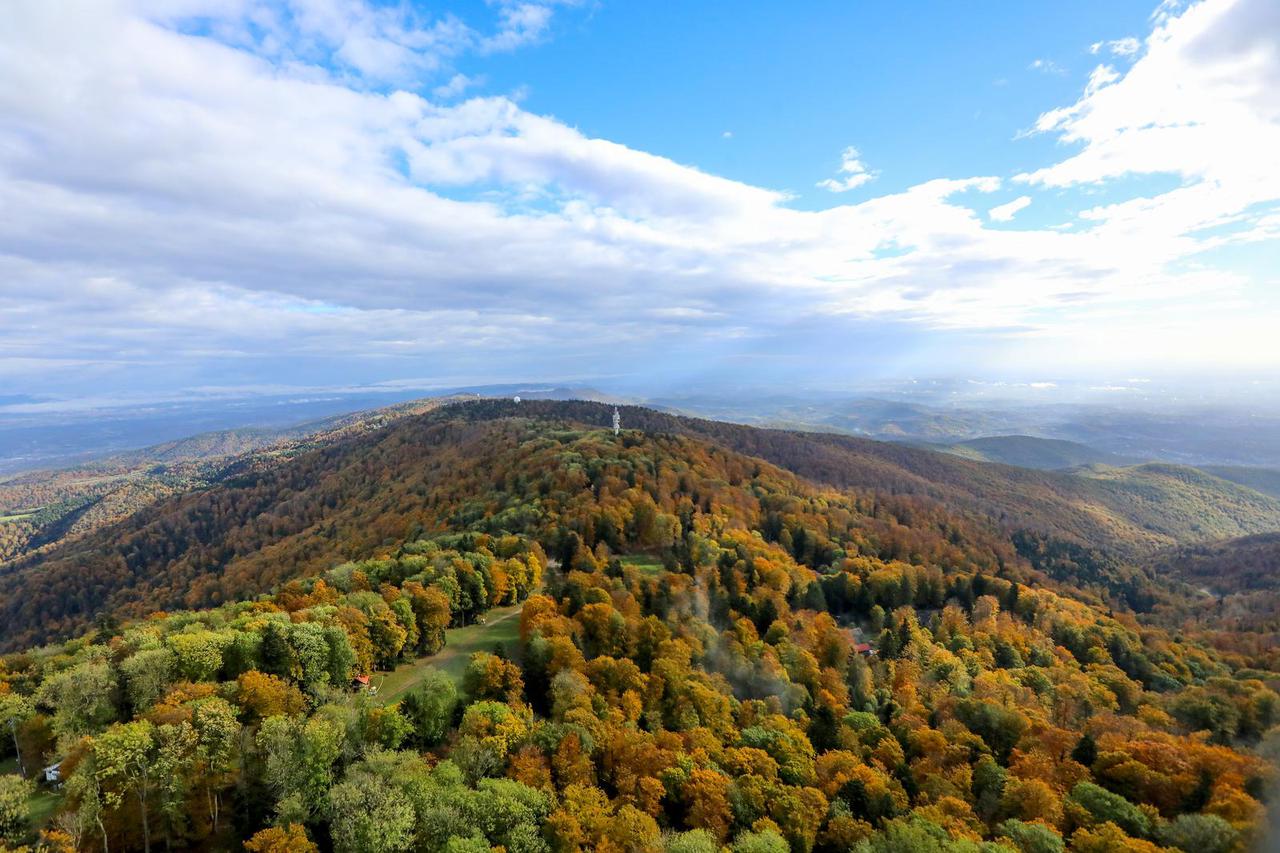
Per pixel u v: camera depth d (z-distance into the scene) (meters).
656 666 79.62
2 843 44.06
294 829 46.28
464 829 47.16
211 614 84.31
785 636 103.44
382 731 58.56
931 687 95.94
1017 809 63.72
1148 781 67.19
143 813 46.59
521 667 78.38
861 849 54.47
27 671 70.00
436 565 100.69
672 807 58.97
